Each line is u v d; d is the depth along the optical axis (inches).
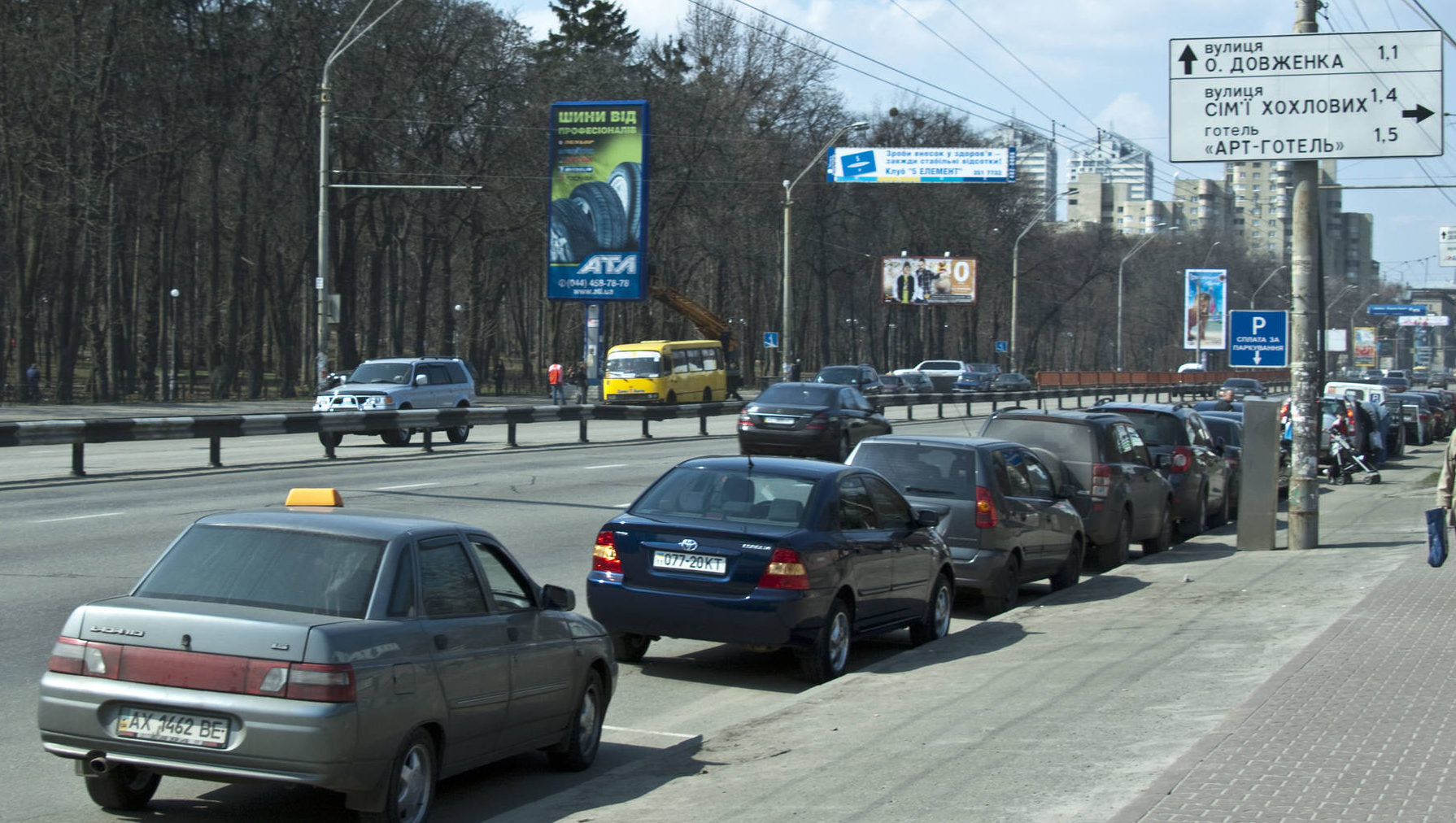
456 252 4439.0
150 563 784.9
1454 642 576.4
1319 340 1005.2
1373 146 941.8
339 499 418.6
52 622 611.8
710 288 5137.8
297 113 3437.5
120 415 2390.5
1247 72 958.4
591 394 3644.2
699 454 1871.3
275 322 4065.0
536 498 1227.2
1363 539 1051.9
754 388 5369.1
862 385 2979.8
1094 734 448.5
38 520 970.1
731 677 607.8
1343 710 446.6
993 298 6136.8
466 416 1857.8
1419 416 2819.9
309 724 327.9
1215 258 7219.5
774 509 587.8
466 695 378.3
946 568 698.8
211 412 2551.7
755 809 381.4
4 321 3319.4
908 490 761.6
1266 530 1026.7
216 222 3457.2
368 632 346.9
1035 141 3720.5
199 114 3046.3
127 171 3080.7
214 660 336.5
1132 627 681.0
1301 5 952.9
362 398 1899.6
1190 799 342.0
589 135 2800.2
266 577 363.9
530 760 464.4
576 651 440.1
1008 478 783.1
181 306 4382.4
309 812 389.4
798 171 4362.7
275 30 3090.6
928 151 3555.6
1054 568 844.0
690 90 3961.6
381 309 4133.9
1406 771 366.9
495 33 3486.7
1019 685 545.3
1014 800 373.4
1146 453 1067.3
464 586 396.2
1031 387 4175.7
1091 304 7283.5
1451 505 667.4
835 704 522.3
